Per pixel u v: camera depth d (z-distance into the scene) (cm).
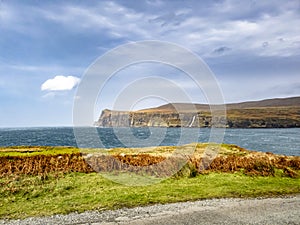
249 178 1700
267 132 9212
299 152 4122
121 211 1110
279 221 945
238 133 8600
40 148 2856
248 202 1205
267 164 1911
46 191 1411
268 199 1255
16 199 1303
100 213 1094
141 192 1390
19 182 1495
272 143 5472
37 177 1570
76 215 1080
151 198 1288
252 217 994
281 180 1662
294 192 1388
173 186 1509
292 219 966
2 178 1534
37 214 1105
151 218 1012
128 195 1337
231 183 1570
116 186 1503
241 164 1933
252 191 1402
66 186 1474
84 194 1369
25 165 1745
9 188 1399
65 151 2388
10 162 1825
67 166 1786
